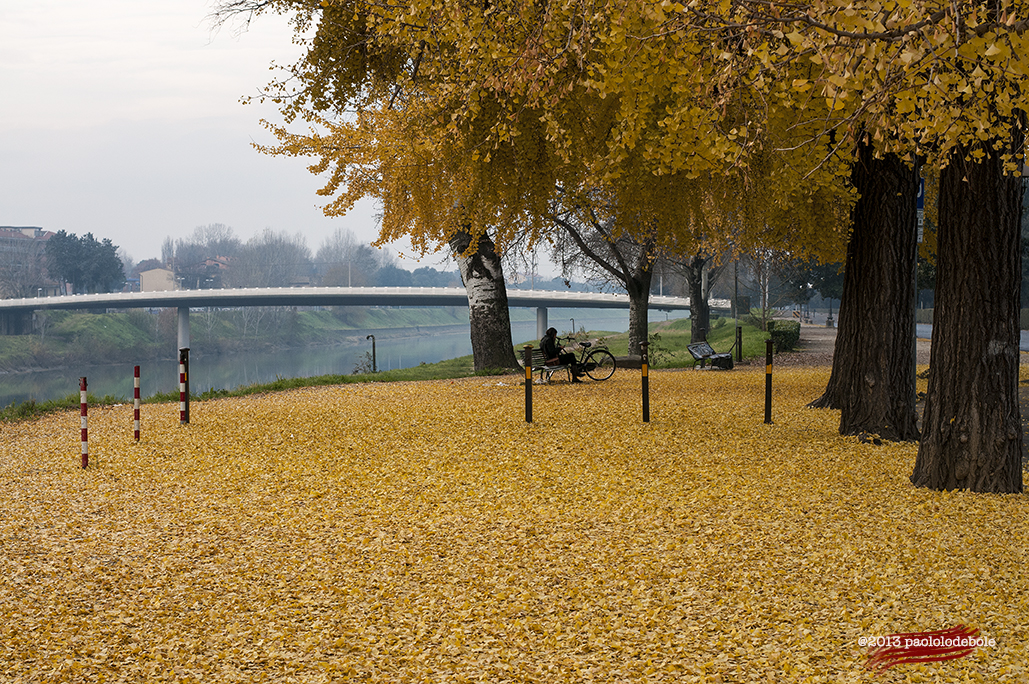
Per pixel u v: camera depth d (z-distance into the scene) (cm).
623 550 628
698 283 4069
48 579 581
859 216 1180
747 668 436
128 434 1159
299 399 1644
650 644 468
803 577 566
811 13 487
